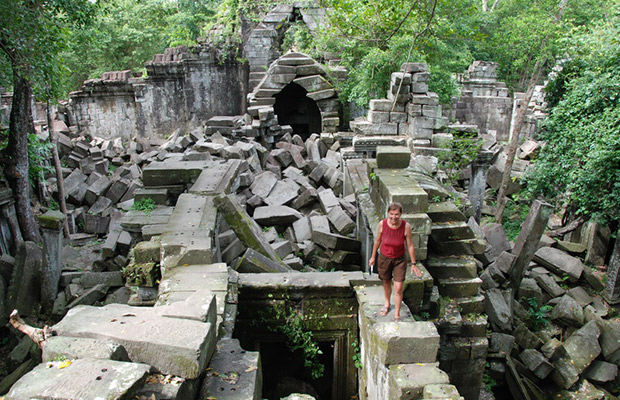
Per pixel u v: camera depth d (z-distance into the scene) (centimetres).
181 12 2752
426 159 1202
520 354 1035
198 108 2298
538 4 2048
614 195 1277
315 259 1118
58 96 1340
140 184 1652
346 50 1866
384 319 615
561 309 1191
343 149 1385
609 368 1069
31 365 918
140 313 459
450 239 798
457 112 2505
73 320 437
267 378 856
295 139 1898
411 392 483
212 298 490
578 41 1571
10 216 1263
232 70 2291
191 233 747
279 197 1375
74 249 1332
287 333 743
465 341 752
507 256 1140
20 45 1044
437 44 1584
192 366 394
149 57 2917
